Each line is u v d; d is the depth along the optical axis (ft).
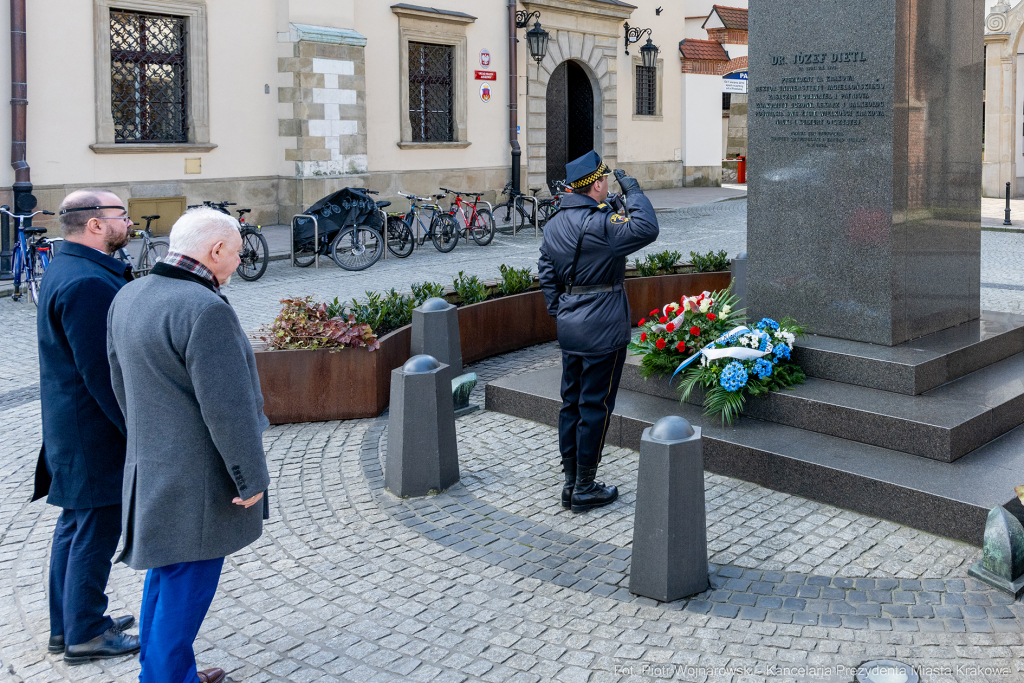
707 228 59.41
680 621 12.66
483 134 71.46
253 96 57.26
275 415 21.88
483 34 70.33
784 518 15.88
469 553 14.94
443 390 17.42
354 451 19.90
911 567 14.01
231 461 9.68
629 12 81.51
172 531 9.82
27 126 47.93
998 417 17.75
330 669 11.73
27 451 20.08
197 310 9.51
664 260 32.83
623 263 15.97
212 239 9.95
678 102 89.35
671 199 78.43
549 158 81.76
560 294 16.38
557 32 76.02
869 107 19.19
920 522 15.28
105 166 51.26
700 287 31.68
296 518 16.39
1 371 26.86
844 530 15.35
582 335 15.70
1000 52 80.43
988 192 83.10
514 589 13.73
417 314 22.50
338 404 22.18
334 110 58.65
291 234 45.11
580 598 13.41
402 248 49.03
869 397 18.31
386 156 64.54
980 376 19.84
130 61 52.60
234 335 9.74
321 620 12.96
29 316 34.60
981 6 21.39
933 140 20.20
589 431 16.06
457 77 68.85
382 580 14.08
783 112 20.54
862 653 11.74
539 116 75.92
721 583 13.66
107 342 10.30
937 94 20.07
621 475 18.25
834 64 19.53
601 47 80.38
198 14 54.03
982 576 13.46
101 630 12.05
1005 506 14.53
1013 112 81.66
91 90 50.24
